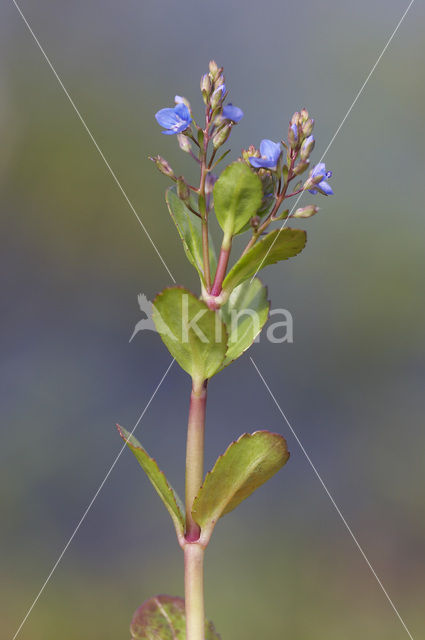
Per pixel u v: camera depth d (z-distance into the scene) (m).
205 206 0.34
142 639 0.35
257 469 0.34
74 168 0.96
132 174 0.97
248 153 0.35
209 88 0.34
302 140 0.34
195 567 0.34
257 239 0.35
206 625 0.36
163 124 0.34
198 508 0.34
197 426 0.34
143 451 0.34
